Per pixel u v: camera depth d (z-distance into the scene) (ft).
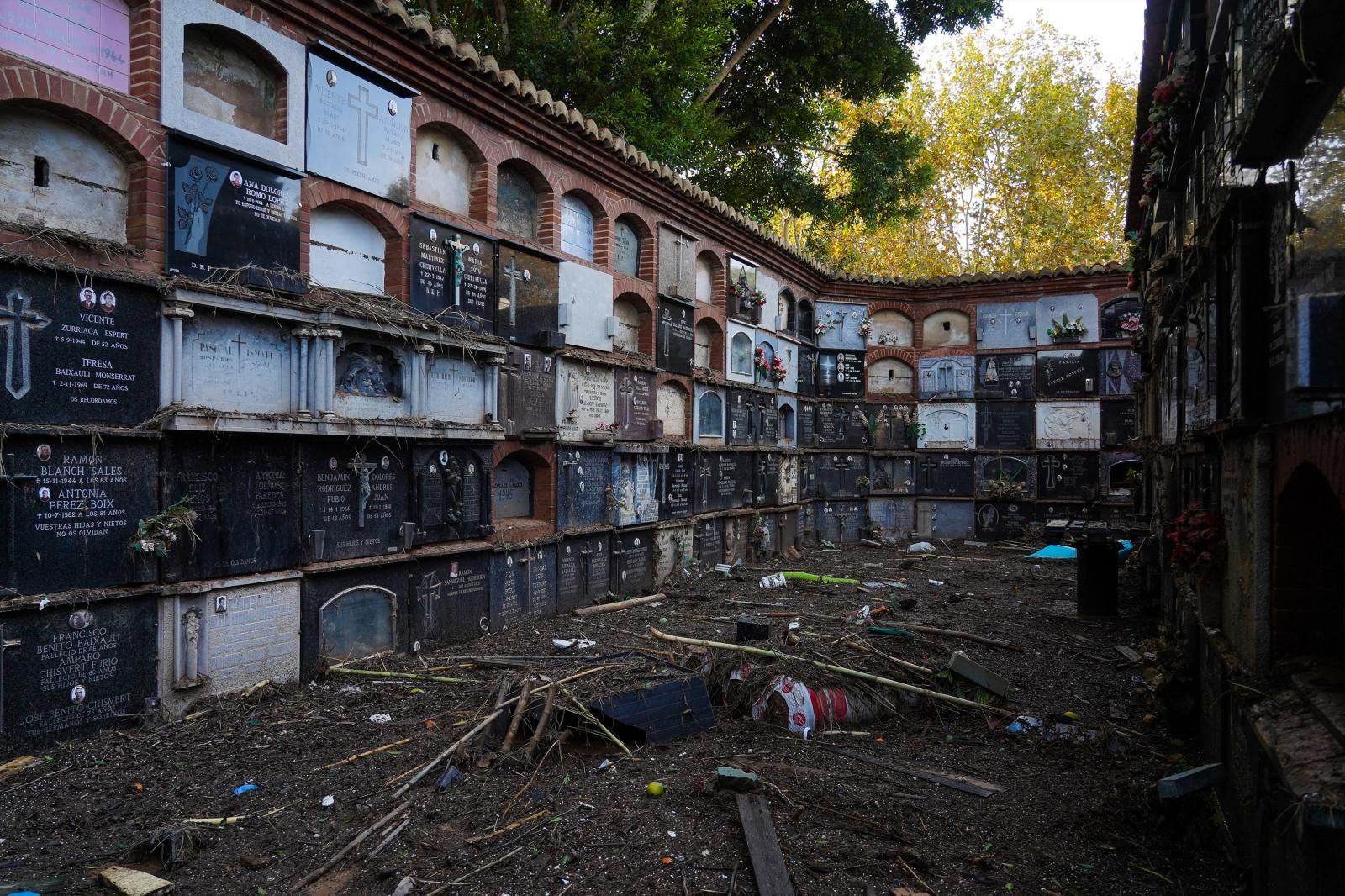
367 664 25.26
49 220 18.62
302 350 23.38
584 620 33.27
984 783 18.11
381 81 26.37
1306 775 10.11
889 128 72.08
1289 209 12.69
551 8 48.26
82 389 18.62
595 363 37.47
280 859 13.85
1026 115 97.86
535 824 15.08
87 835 14.61
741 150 69.77
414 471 27.45
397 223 27.14
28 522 17.71
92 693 18.84
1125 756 20.18
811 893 13.02
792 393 61.11
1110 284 63.00
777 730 20.85
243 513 22.13
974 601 39.73
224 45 22.45
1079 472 63.72
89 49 19.26
